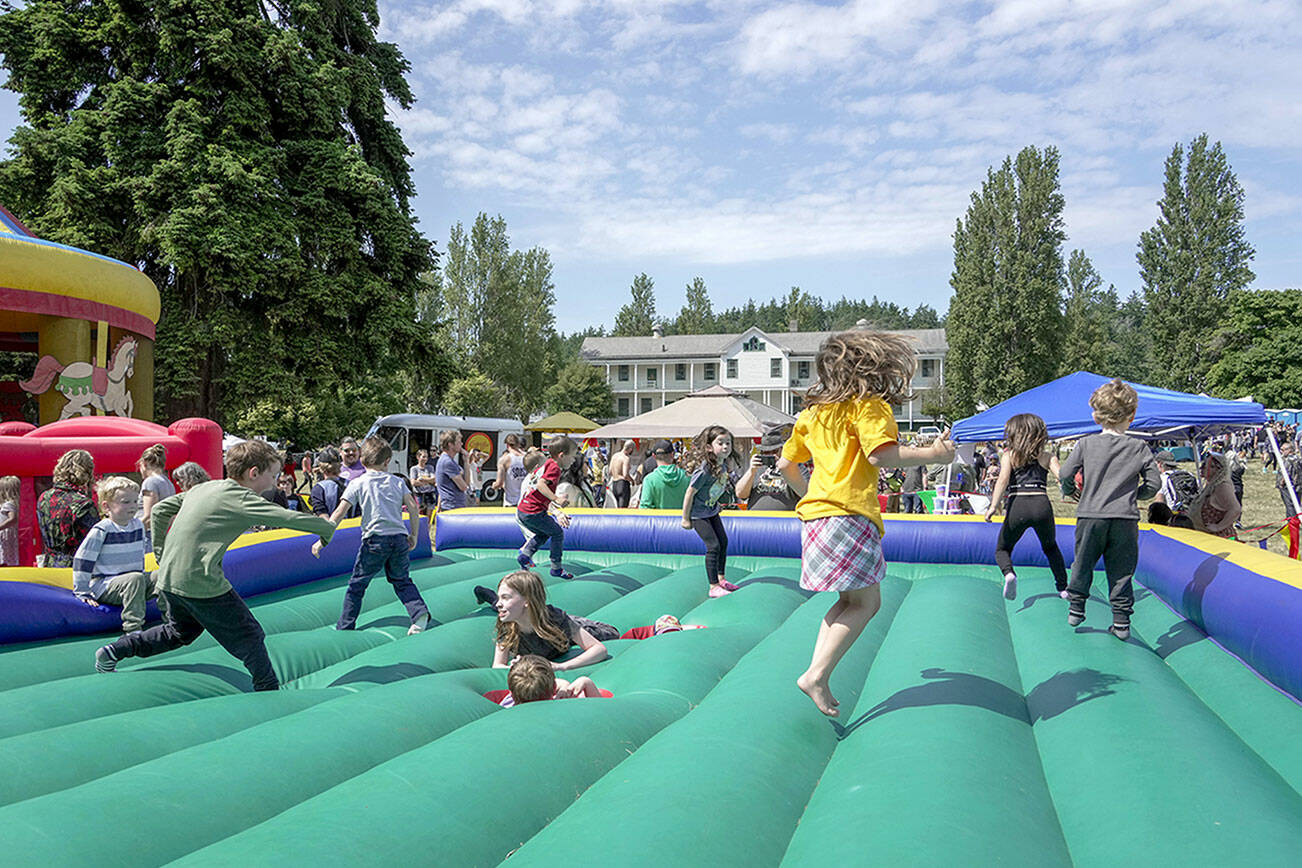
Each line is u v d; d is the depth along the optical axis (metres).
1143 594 6.64
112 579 5.20
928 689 4.11
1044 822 2.86
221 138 20.08
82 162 19.48
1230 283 50.94
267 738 3.47
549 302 52.91
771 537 9.08
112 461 8.51
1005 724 3.77
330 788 3.24
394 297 22.27
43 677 4.66
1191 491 8.38
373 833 2.53
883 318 136.75
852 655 5.12
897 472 15.70
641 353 57.66
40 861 2.35
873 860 2.38
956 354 43.56
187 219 18.95
